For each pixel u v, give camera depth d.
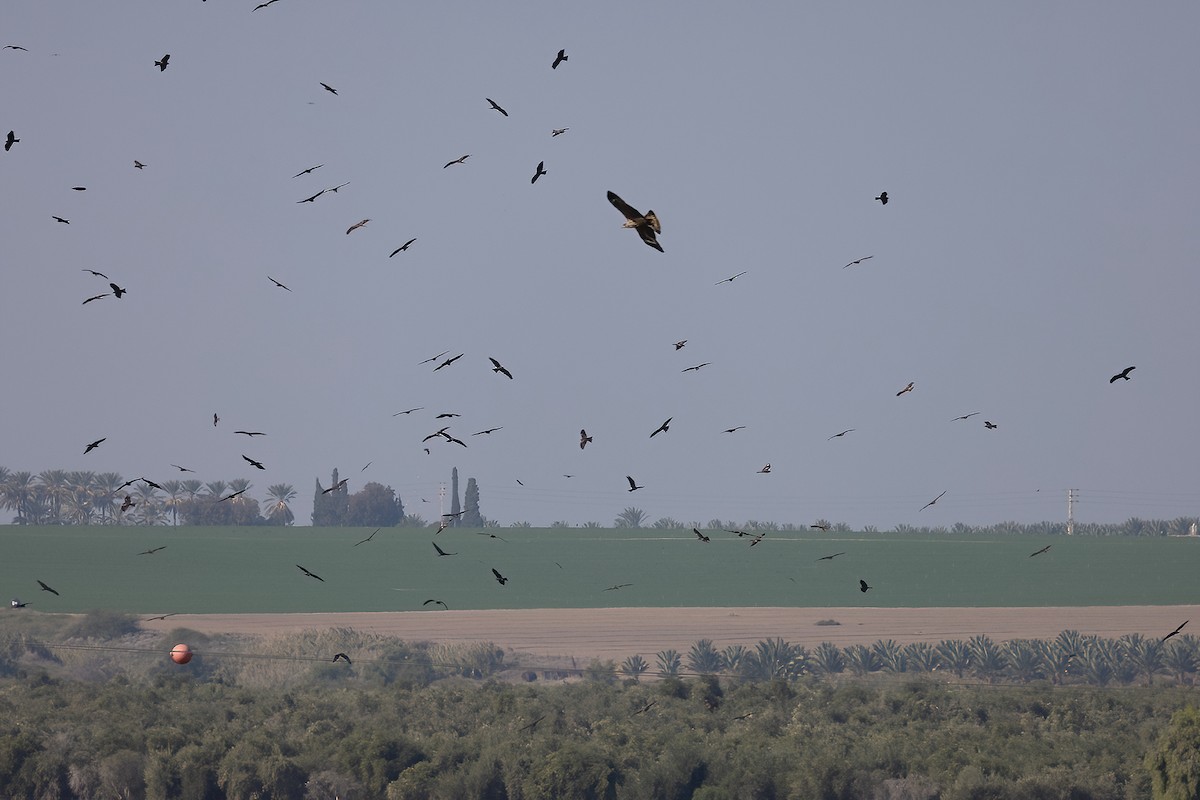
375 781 146.25
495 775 144.25
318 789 143.50
